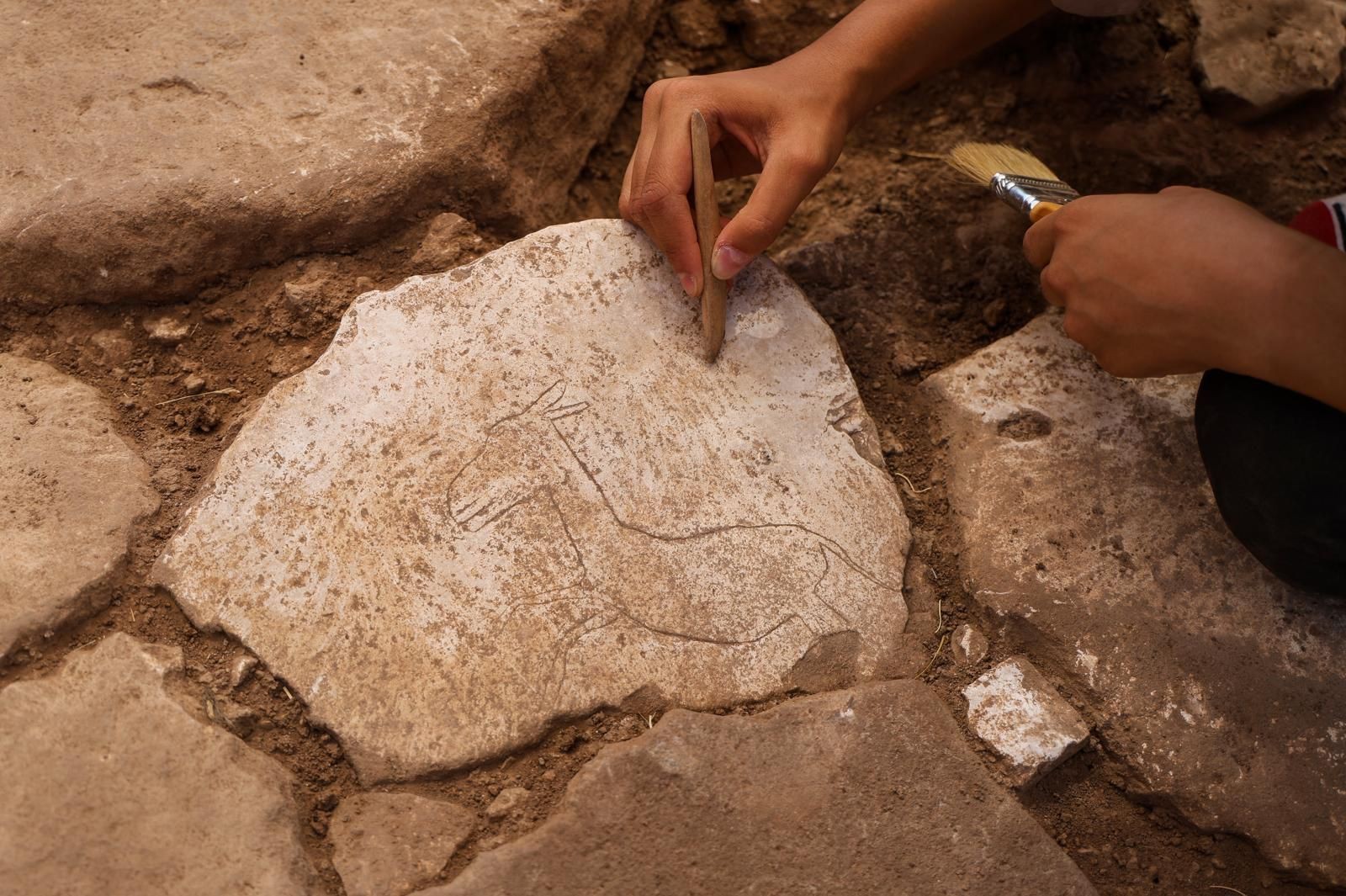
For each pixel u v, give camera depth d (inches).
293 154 68.6
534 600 57.1
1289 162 80.5
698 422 61.7
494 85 72.4
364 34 74.0
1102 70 83.0
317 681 54.9
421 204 70.2
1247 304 51.6
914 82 70.7
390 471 59.1
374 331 62.0
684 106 61.8
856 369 69.3
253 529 57.7
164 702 53.6
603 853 51.3
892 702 56.1
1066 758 57.5
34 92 70.6
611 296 63.9
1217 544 61.7
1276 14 84.3
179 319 67.4
